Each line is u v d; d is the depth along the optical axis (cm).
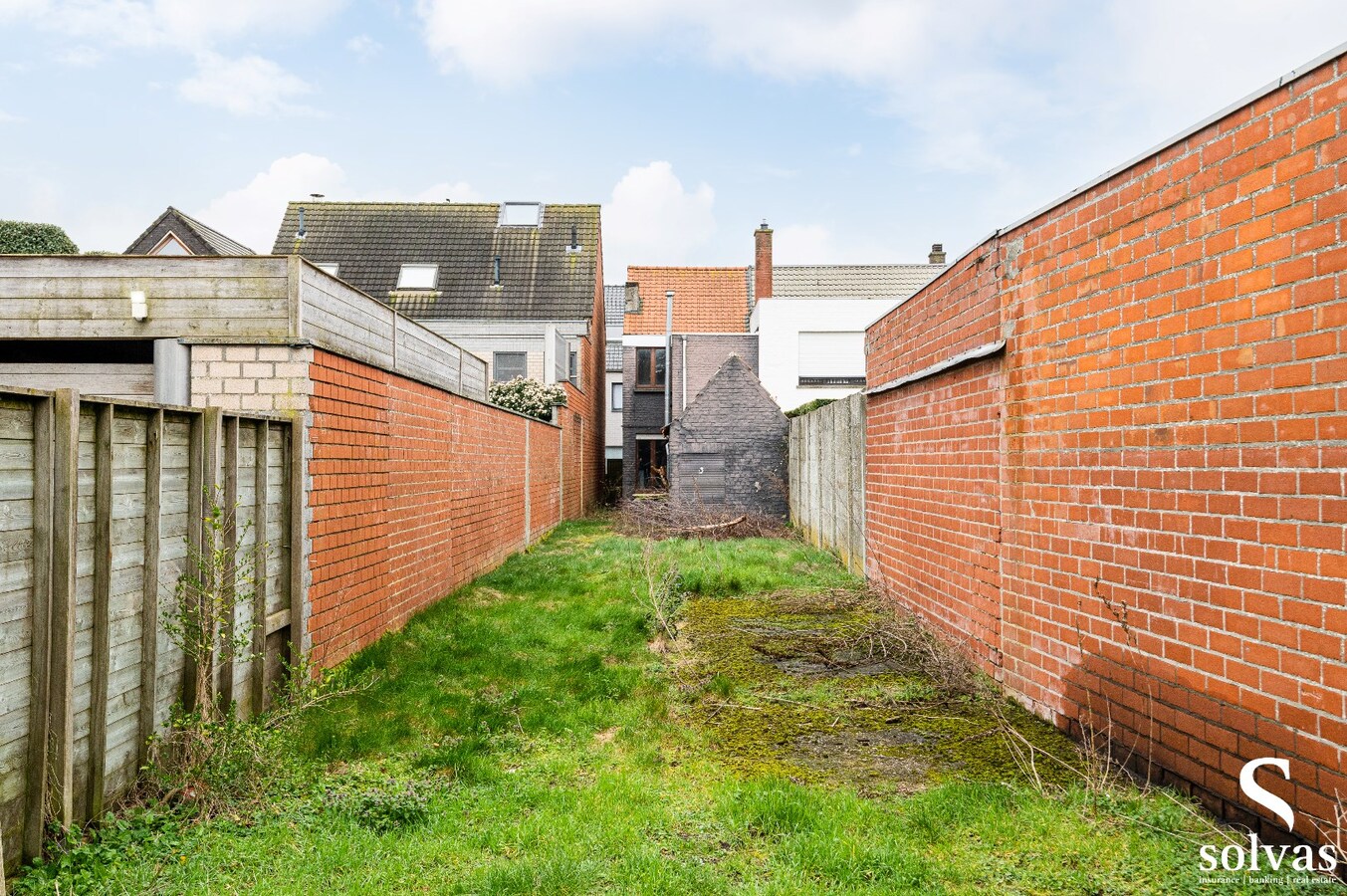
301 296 518
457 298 2186
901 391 802
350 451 590
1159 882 285
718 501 1805
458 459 917
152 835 313
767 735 457
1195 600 351
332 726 439
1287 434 301
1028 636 502
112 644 329
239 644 409
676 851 312
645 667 595
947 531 654
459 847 312
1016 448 519
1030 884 287
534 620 739
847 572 1052
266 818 331
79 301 520
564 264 2275
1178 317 364
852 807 347
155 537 354
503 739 435
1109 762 396
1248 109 322
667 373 2480
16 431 277
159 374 514
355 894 276
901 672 592
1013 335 523
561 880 282
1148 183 386
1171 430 368
